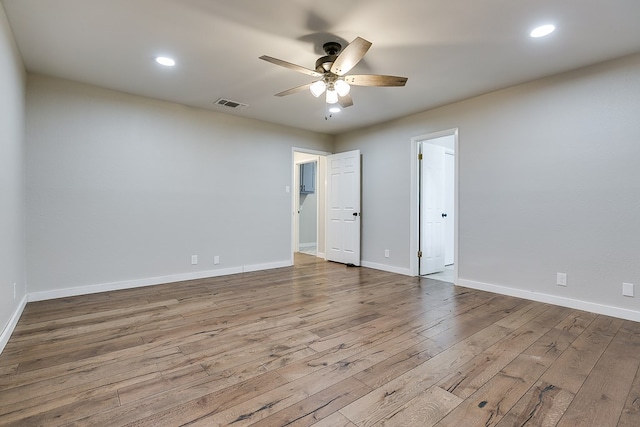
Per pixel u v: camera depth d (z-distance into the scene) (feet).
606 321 9.02
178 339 7.75
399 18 7.41
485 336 7.99
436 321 9.05
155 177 13.12
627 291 9.18
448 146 18.31
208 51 9.07
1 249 7.09
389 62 9.61
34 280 10.63
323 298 11.32
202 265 14.48
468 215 12.92
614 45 8.57
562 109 10.37
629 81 9.14
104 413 4.99
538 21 7.48
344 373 6.22
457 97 12.66
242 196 15.74
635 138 9.05
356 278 14.58
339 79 8.62
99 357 6.82
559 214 10.48
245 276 14.89
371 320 9.11
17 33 8.10
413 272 15.19
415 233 15.20
